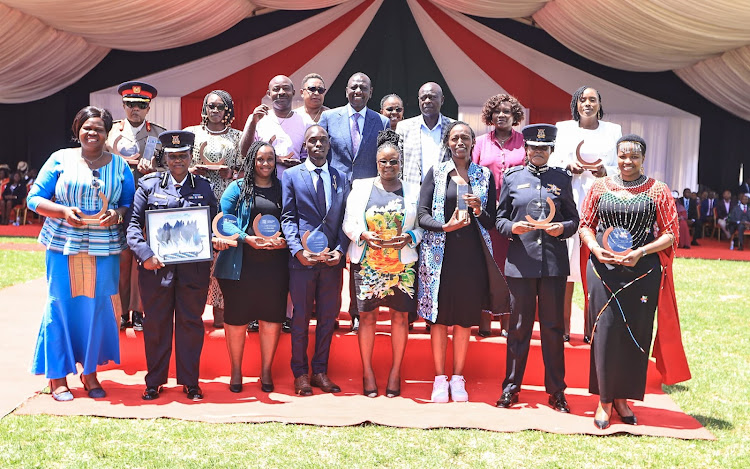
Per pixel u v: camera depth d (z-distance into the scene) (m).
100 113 5.18
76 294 5.11
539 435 4.71
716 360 6.73
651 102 20.73
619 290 4.85
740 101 18.77
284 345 5.82
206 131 6.03
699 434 4.80
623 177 4.97
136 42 18.25
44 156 20.30
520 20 20.23
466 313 5.32
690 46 16.61
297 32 19.86
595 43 18.25
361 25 19.81
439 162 5.64
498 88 20.27
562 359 5.26
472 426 4.81
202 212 5.15
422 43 20.03
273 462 4.16
